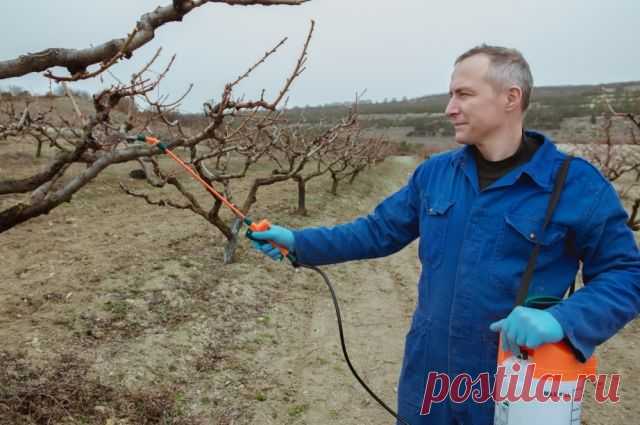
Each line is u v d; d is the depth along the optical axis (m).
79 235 8.49
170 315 5.73
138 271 6.79
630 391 4.91
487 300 2.02
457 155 2.20
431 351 2.17
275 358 5.29
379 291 7.82
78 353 4.58
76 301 5.67
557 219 1.95
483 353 2.05
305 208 12.78
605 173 9.42
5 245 7.67
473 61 2.04
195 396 4.40
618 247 1.94
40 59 2.36
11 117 9.38
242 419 4.21
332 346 5.69
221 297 6.44
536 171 1.99
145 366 4.59
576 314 1.82
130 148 2.92
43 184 2.79
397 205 2.40
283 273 7.74
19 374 4.05
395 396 4.81
